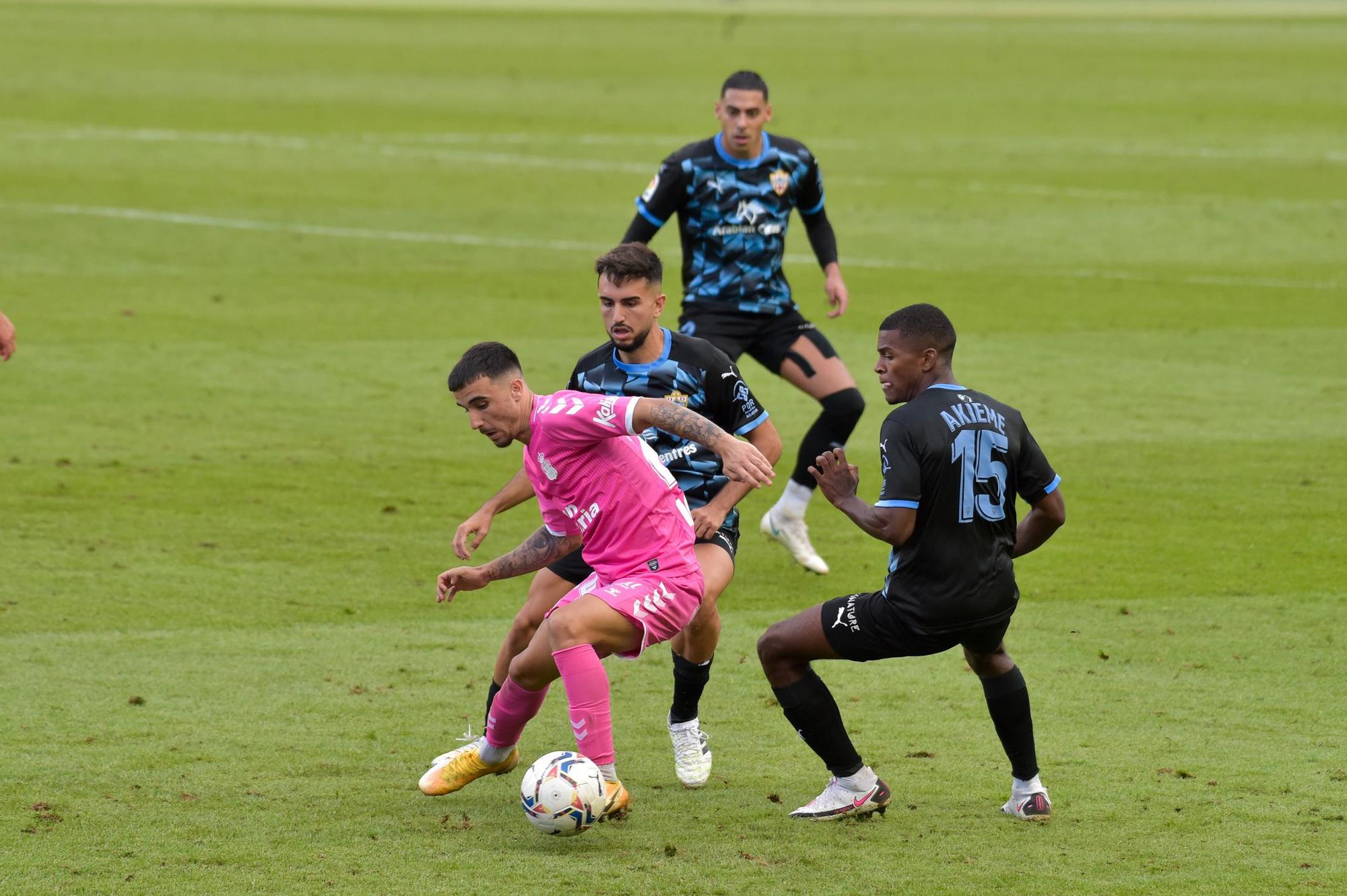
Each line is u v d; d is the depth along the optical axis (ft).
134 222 214.69
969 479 55.98
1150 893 52.42
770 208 95.14
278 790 61.82
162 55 482.28
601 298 65.21
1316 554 96.02
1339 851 55.93
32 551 93.25
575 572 65.51
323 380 139.33
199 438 120.26
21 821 57.98
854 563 97.09
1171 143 323.98
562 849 56.44
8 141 285.23
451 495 108.06
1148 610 86.17
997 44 596.29
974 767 65.31
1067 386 139.95
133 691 72.69
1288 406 133.28
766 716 72.18
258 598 86.94
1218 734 68.64
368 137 312.71
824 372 95.71
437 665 77.61
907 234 221.66
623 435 57.57
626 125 341.21
